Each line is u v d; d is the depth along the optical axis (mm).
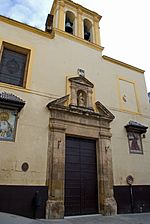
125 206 10344
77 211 9195
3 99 8555
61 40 12422
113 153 11164
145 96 14773
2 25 10703
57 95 10633
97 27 15438
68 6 14906
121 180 10828
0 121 8586
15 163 8242
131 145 12055
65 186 9320
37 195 8148
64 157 9453
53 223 7340
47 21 14656
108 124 11664
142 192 11219
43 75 10680
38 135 9195
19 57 10844
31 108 9539
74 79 11562
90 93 11852
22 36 11062
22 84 10250
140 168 11766
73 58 12344
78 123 10555
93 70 12898
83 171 10148
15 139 8586
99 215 9383
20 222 4582
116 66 14297
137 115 13445
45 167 8844
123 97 13445
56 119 9914
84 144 10797
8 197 7711
